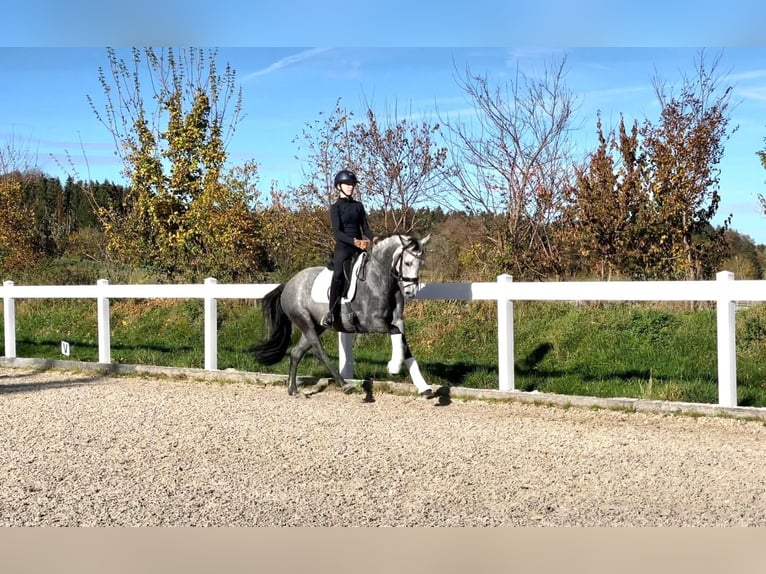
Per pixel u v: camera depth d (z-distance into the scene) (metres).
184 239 18.12
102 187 21.67
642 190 13.36
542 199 14.97
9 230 24.55
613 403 8.12
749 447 6.56
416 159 17.00
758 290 7.50
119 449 6.96
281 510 5.19
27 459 6.67
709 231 13.70
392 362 8.50
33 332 16.52
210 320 11.17
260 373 10.63
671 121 13.52
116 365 11.88
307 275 9.42
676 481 5.64
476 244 15.39
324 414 8.34
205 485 5.78
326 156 17.56
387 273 8.48
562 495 5.38
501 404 8.60
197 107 19.44
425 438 7.12
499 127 15.91
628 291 8.29
